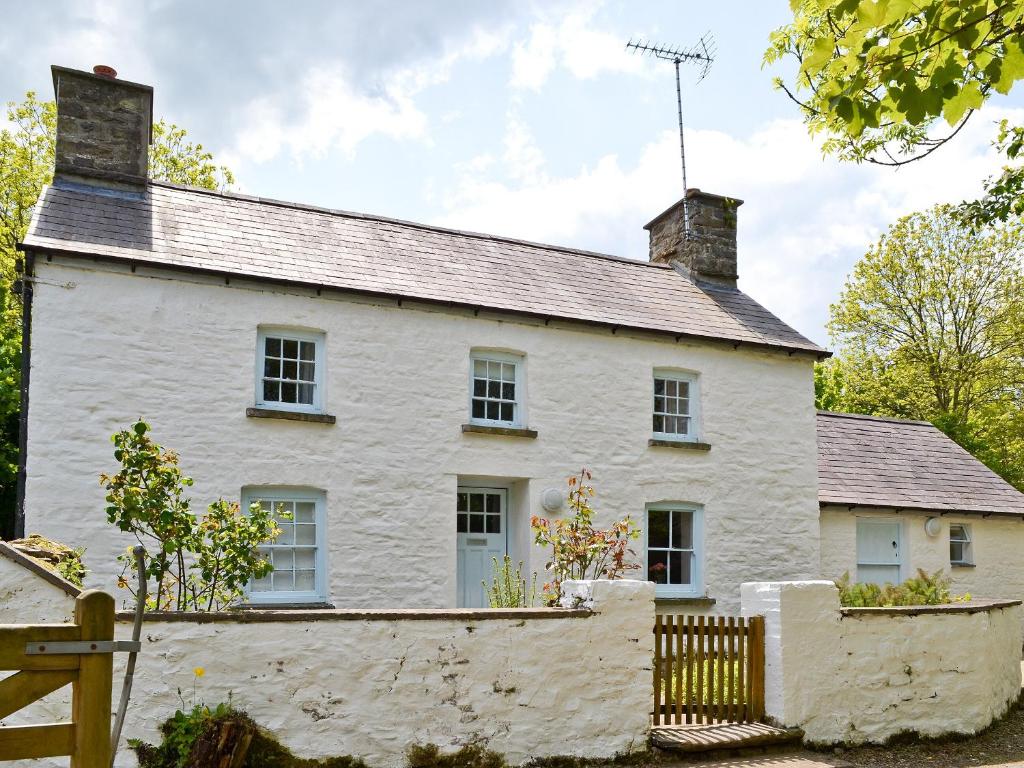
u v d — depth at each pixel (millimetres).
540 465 12547
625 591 7934
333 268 11984
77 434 10062
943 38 5199
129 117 12234
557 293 13602
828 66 5555
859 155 10773
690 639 8336
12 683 3869
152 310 10609
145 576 6164
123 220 11266
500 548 12742
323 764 6613
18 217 24406
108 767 3988
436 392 12008
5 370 16844
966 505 16422
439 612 7168
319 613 6789
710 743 7848
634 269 15641
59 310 10180
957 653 9523
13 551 5961
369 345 11727
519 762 7258
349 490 11312
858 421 18578
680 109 16859
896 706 9016
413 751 6906
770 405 14445
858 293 29750
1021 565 17078
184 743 6129
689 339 13773
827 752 8461
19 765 5852
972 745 9172
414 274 12602
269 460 10938
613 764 7586
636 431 13289
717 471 13805
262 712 6508
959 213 11273
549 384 12812
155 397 10484
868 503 15312
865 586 11602
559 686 7508
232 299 11047
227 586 7312
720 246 16234
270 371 11352
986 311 27969
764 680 8617
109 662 4043
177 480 6863
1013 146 9727
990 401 28641
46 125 24953
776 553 14031
